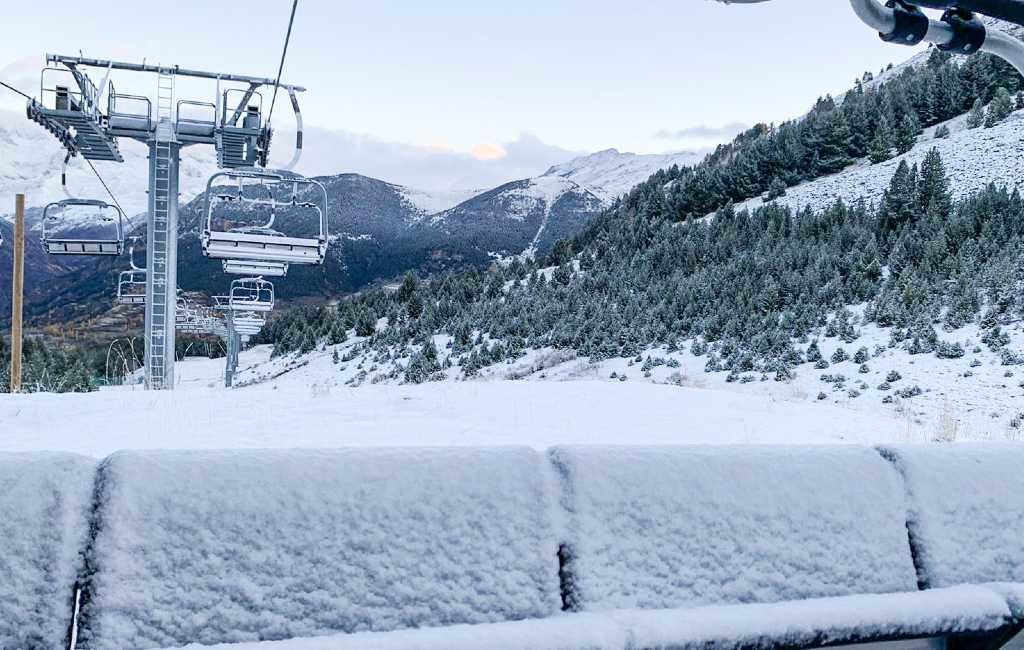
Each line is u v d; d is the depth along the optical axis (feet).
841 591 7.32
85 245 58.75
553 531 6.66
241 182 47.24
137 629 5.55
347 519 6.18
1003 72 294.25
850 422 39.40
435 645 5.66
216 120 58.59
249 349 327.47
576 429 33.19
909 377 85.51
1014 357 83.51
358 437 29.07
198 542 5.82
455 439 29.19
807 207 216.54
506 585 6.40
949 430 35.94
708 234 218.79
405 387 50.98
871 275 136.87
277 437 28.58
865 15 5.91
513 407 39.40
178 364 286.05
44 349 169.37
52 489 5.65
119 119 57.36
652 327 144.36
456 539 6.38
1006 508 8.15
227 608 5.77
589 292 195.31
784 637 6.44
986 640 7.22
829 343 110.22
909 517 7.82
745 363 105.70
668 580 6.82
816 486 7.54
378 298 278.26
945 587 7.61
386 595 6.11
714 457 7.37
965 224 145.18
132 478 5.83
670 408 41.42
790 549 7.25
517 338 168.96
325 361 220.84
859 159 294.66
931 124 301.84
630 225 254.88
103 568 5.57
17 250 65.62
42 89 54.08
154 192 58.85
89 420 32.07
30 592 5.42
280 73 51.01
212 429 30.22
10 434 28.22
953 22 6.33
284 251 47.24
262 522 5.99
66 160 58.80
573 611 6.53
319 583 6.00
